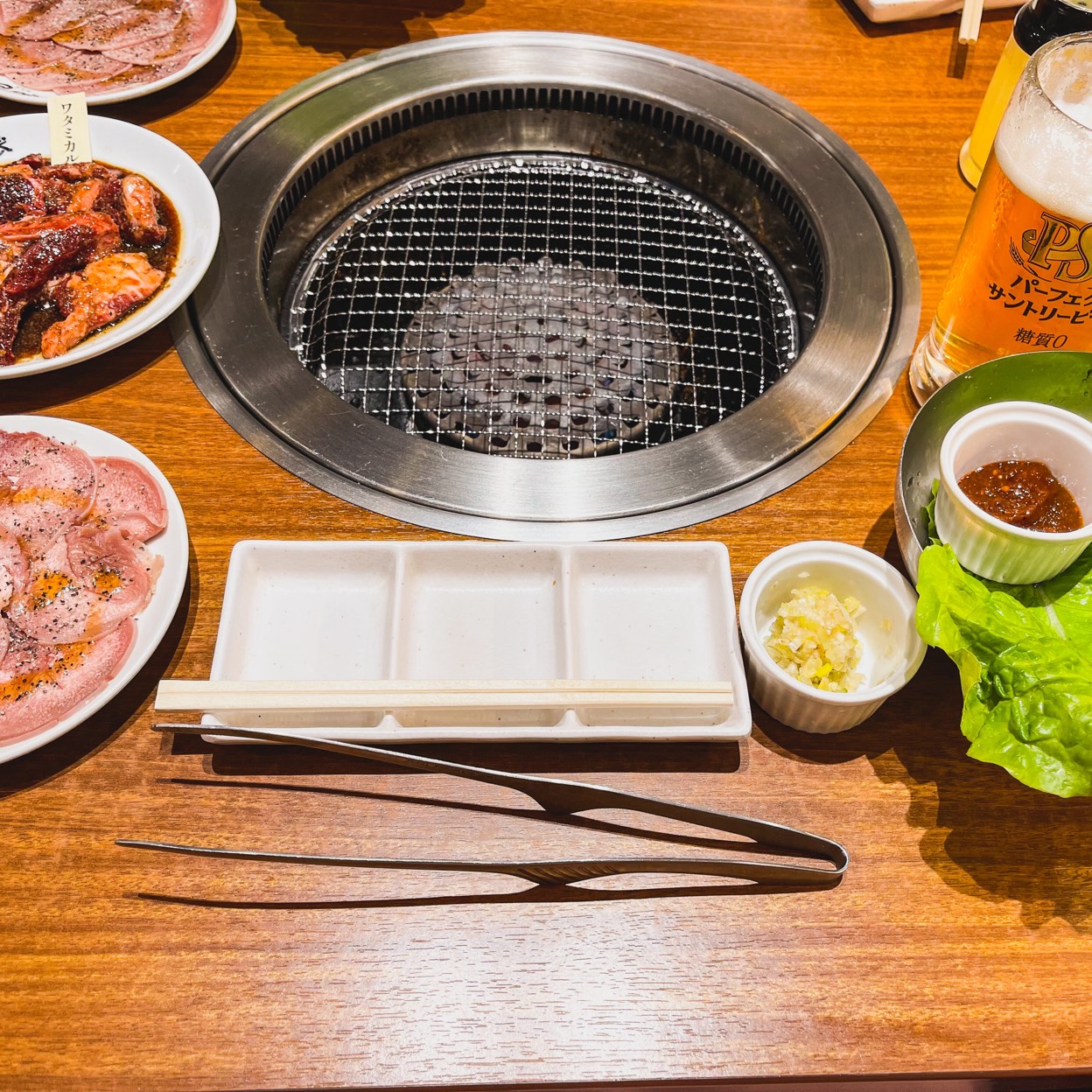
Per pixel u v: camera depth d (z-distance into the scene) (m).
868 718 0.55
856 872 0.52
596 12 0.81
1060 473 0.54
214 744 0.54
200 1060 0.48
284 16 0.80
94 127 0.71
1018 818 0.53
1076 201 0.53
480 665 0.56
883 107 0.77
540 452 0.69
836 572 0.55
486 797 0.53
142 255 0.66
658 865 0.50
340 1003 0.49
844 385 0.65
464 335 0.73
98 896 0.51
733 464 0.62
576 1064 0.48
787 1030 0.49
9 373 0.61
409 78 0.77
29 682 0.52
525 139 0.80
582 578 0.58
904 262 0.69
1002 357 0.56
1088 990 0.50
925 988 0.50
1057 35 0.64
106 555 0.55
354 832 0.52
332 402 0.63
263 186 0.71
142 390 0.63
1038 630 0.51
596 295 0.75
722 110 0.76
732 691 0.53
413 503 0.60
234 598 0.55
